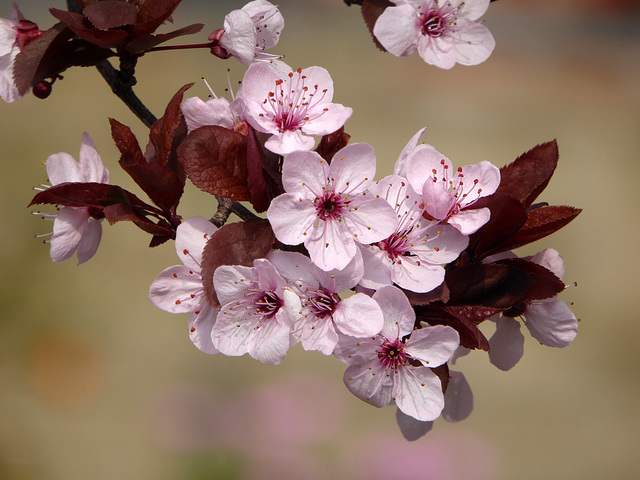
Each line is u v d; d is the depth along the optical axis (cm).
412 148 44
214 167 43
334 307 43
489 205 44
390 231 43
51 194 44
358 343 43
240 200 44
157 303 44
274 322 43
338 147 44
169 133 44
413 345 43
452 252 44
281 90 44
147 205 44
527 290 44
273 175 43
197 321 44
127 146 44
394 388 43
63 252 44
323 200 43
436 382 43
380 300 43
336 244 43
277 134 43
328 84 44
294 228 43
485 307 44
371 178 43
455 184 44
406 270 44
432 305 44
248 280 43
